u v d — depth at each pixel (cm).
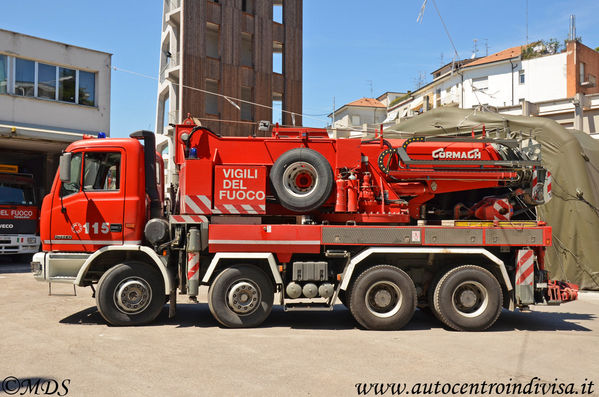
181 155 787
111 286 726
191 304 966
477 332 741
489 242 763
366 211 786
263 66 3278
